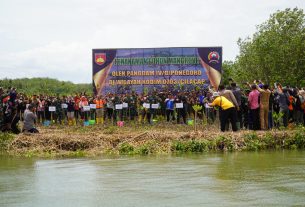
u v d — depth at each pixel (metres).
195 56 40.28
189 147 18.47
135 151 18.11
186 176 12.06
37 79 70.25
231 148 18.73
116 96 34.62
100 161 15.67
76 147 19.25
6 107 23.52
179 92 36.69
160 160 15.61
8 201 9.49
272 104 23.97
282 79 51.84
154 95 34.12
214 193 9.91
